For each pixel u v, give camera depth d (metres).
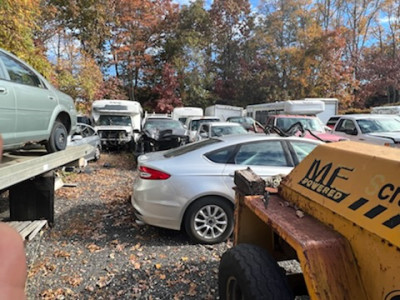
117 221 4.87
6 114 3.38
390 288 1.32
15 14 7.71
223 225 4.09
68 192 6.67
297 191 2.13
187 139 9.87
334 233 1.69
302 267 1.56
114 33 27.81
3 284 0.84
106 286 3.10
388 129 9.62
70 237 4.24
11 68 3.64
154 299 2.90
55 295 2.94
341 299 1.46
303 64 28.38
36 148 4.93
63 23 21.33
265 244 2.65
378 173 1.62
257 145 4.34
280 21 30.66
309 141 4.50
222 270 2.20
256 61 31.66
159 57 31.22
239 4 32.34
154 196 4.04
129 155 12.52
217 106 21.17
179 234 4.38
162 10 30.31
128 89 30.19
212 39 32.94
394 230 1.34
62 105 4.72
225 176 4.07
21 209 4.45
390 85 30.06
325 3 32.59
